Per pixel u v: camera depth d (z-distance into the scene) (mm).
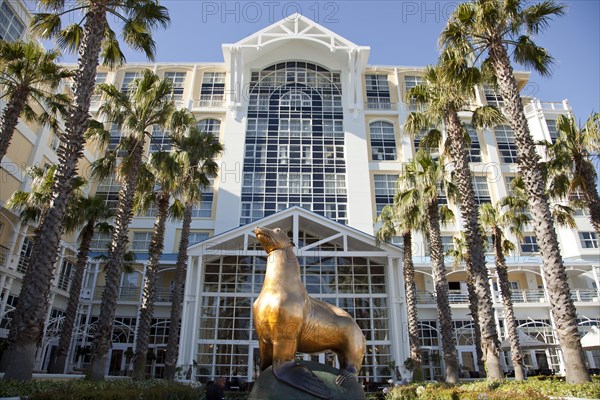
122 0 14633
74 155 11742
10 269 21875
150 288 17578
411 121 18453
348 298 24781
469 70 14250
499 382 11289
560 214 17969
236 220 34375
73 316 20031
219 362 23234
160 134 38656
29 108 17578
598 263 29875
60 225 11125
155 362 27797
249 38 40438
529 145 11953
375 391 21297
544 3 13297
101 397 8844
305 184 36344
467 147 16375
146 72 17516
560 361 27641
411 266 21031
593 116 13961
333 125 39125
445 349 16391
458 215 35156
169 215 23312
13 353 9617
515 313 28984
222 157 36625
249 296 24297
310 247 24062
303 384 5324
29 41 15641
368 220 34844
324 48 41531
